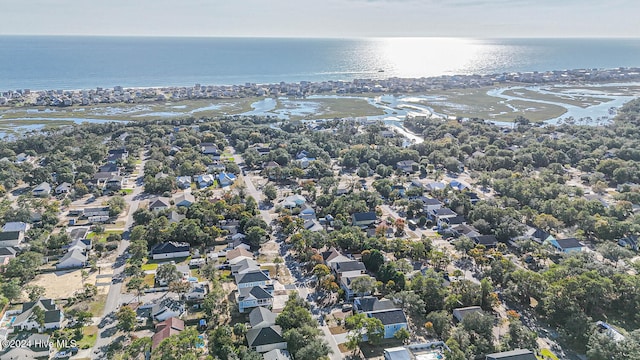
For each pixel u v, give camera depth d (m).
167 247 128.38
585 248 134.38
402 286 110.00
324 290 111.75
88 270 119.00
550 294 101.62
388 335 94.81
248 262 119.19
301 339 87.00
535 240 141.12
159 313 96.69
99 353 86.25
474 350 87.44
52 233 140.88
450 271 122.94
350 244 132.12
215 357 83.62
